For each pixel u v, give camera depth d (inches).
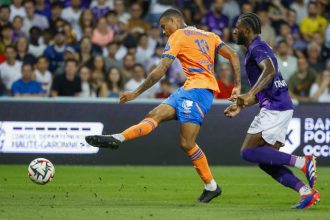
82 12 2224.4
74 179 1476.4
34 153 1771.7
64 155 1784.0
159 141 1818.4
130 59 2044.8
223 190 1334.9
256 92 1026.1
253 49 1056.8
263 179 1539.1
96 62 2012.8
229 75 1984.5
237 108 1044.5
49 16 2276.1
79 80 1978.3
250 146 1077.8
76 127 1786.4
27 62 1955.0
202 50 1116.5
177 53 1099.3
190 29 1123.9
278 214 1003.3
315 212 1031.6
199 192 1296.8
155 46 2214.6
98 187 1349.7
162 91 1990.7
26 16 2235.5
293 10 2413.9
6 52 2030.0
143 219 943.0
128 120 1797.5
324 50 2311.8
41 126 1771.7
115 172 1638.8
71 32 2149.4
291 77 2089.1
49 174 1161.4
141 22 2316.7
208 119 1830.7
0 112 1758.1
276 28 2348.7
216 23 2310.5
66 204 1094.4
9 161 1763.0
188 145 1116.5
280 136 1077.8
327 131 1836.9
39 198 1170.0
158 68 1083.9
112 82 1984.5
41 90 1975.9
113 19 2235.5
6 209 1027.3
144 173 1628.9
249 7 2324.1
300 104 1827.0
